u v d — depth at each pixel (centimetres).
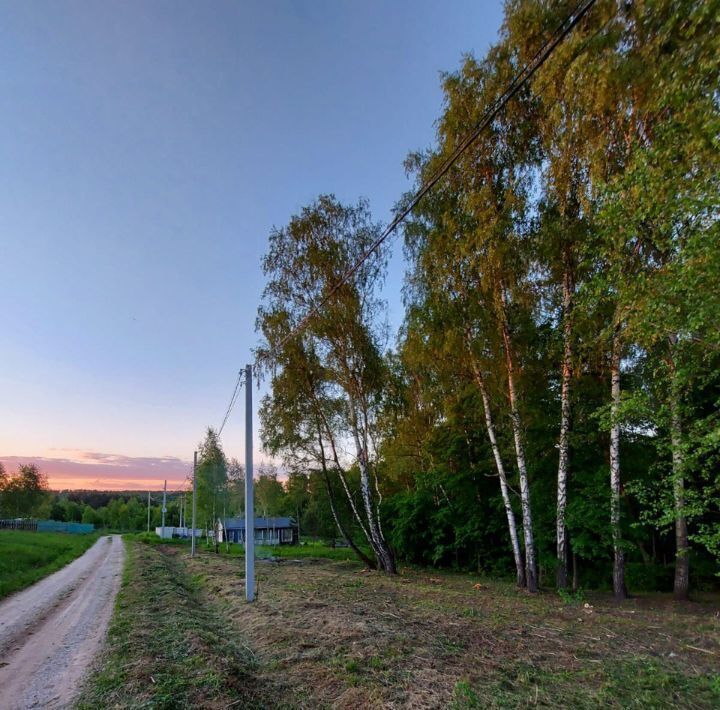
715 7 432
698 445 793
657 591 1421
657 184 573
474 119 1227
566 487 1377
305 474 2089
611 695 531
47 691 530
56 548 3017
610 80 621
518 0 995
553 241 1170
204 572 1764
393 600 1140
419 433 2236
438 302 1391
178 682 505
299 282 1789
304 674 558
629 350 1184
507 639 764
